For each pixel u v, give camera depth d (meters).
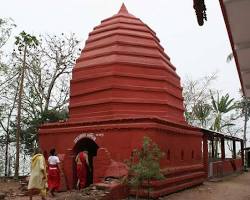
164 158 14.17
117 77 16.45
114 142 14.34
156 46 18.09
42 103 24.98
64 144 16.09
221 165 23.70
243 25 5.91
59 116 23.70
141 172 11.56
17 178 19.78
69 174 15.40
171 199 13.53
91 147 16.50
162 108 16.56
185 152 16.78
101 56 17.41
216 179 21.48
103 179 13.93
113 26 18.34
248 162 34.28
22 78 20.81
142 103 16.25
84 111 16.92
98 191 12.51
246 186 18.81
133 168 11.82
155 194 12.90
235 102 37.47
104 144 14.62
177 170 15.23
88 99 16.95
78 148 15.79
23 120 24.17
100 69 16.95
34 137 23.75
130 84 16.48
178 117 18.17
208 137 22.19
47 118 23.56
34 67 24.77
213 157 24.28
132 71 16.75
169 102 17.06
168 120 15.50
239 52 6.95
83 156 15.01
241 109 40.38
